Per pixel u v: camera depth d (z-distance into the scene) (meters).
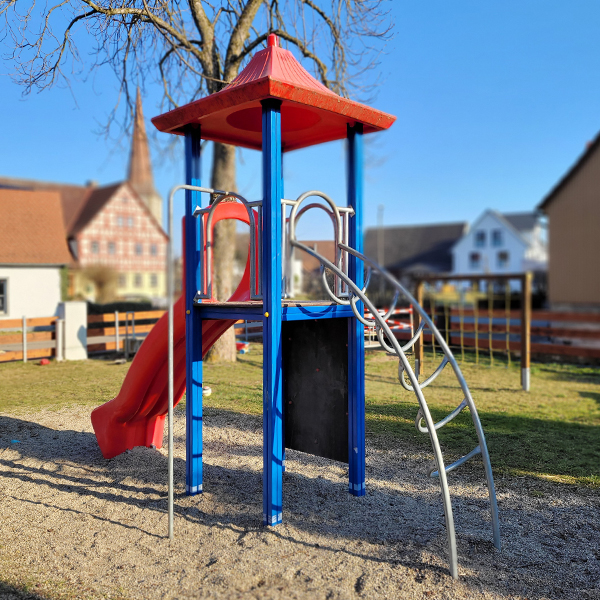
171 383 3.04
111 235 46.09
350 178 3.88
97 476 4.34
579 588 2.69
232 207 4.08
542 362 10.88
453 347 11.80
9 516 3.57
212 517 3.53
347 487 4.07
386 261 56.69
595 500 3.82
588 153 32.97
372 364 10.21
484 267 50.44
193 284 3.81
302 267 14.34
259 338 13.69
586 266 33.16
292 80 3.46
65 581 2.76
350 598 2.58
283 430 4.41
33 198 25.81
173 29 8.32
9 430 5.70
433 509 3.65
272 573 2.81
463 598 2.59
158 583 2.73
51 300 23.09
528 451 4.98
